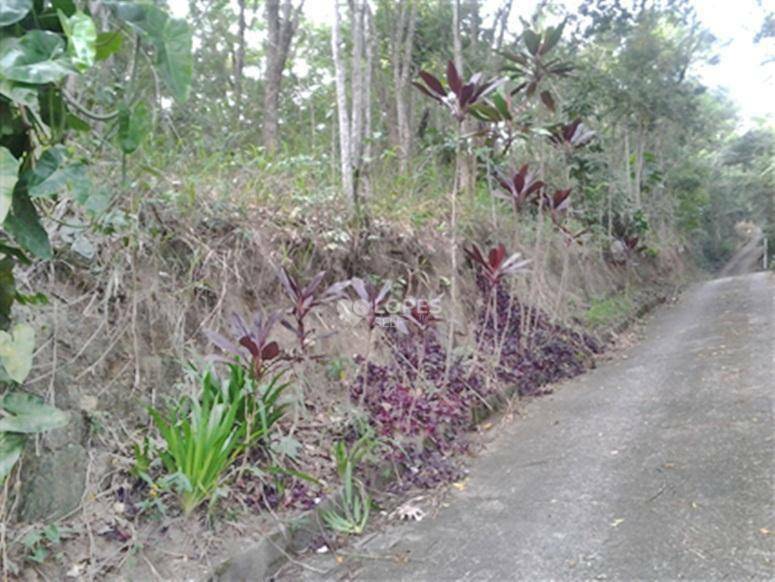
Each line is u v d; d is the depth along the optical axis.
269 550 2.40
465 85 4.80
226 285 3.54
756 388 4.16
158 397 2.90
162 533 2.29
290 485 2.79
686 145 20.11
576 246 9.26
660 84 14.16
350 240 4.66
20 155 1.37
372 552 2.51
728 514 2.44
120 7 1.37
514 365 5.39
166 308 3.15
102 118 1.49
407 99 10.10
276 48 7.88
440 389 4.29
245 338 2.78
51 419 1.47
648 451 3.29
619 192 11.64
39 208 2.26
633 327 8.47
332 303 4.38
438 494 3.10
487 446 3.86
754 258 28.64
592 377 5.51
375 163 5.89
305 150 6.26
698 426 3.57
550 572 2.19
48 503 2.18
